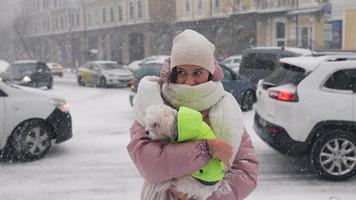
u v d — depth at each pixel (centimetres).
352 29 2800
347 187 584
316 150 608
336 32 2922
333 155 608
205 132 190
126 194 553
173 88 200
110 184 593
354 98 601
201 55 199
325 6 2994
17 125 700
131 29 5506
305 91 607
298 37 3394
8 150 707
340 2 2873
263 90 686
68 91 2147
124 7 5644
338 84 612
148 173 193
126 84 2412
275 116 629
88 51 5750
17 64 2303
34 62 2300
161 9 5181
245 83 1288
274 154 752
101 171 654
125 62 5656
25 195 550
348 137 605
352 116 601
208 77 207
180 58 200
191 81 203
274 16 3603
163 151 188
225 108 201
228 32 4009
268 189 570
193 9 4594
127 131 973
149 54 5234
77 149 795
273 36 3641
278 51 1430
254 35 3800
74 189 572
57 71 3869
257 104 706
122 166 681
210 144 189
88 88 2369
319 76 613
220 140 191
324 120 603
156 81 209
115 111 1330
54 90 2219
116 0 5788
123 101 1617
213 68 206
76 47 6694
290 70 655
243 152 212
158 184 197
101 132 964
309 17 3266
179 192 195
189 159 185
